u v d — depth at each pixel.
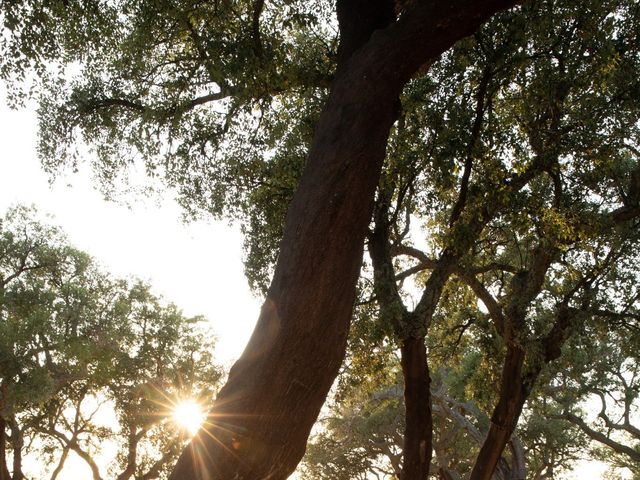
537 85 12.21
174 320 32.62
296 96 13.55
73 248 30.50
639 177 15.75
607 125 13.11
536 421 34.66
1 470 27.38
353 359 14.49
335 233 5.77
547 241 13.64
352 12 7.22
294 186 14.29
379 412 37.12
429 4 6.26
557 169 13.70
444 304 17.83
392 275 13.30
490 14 6.39
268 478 5.30
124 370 30.62
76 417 33.16
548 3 11.28
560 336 15.77
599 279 16.47
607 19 11.93
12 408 25.77
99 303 30.34
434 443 35.31
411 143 12.77
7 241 29.34
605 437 28.23
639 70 12.64
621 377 27.58
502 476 24.58
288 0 11.03
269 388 5.39
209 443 5.29
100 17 10.90
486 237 15.97
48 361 28.20
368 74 6.26
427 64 9.20
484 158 12.45
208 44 9.81
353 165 5.96
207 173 14.51
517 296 15.31
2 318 26.81
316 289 5.61
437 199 13.95
